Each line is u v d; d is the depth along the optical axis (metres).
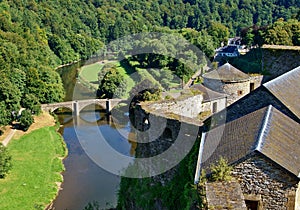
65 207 37.91
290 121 18.92
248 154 15.03
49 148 54.34
